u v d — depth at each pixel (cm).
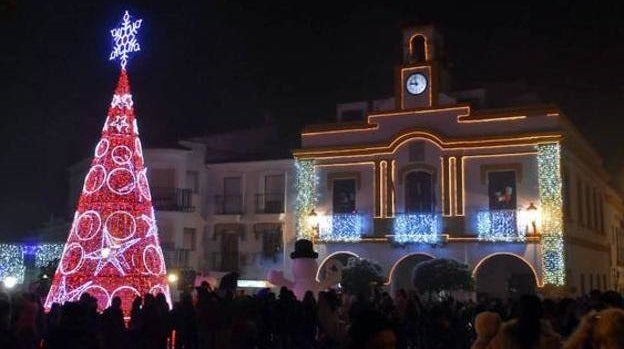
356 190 3400
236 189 3834
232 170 3850
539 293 2739
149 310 1383
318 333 1748
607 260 4228
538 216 3011
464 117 3234
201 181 3872
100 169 2177
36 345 1194
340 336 1259
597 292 1141
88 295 1346
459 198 3183
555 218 2977
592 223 3744
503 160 3128
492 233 3070
